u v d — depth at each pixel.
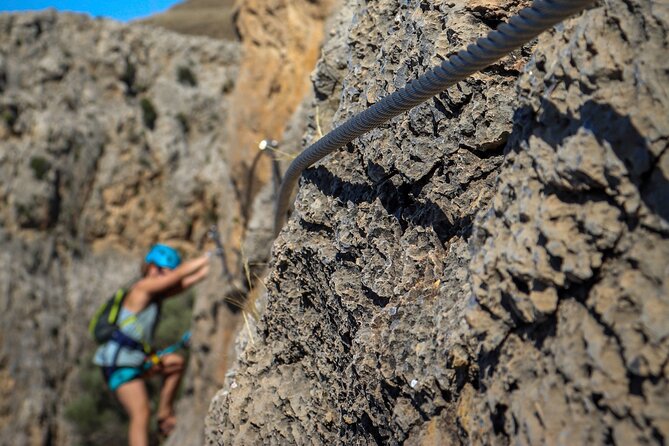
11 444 22.91
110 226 29.00
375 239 2.42
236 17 10.44
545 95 1.73
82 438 23.45
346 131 2.34
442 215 2.22
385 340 2.12
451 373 1.83
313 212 2.82
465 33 2.31
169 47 32.19
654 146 1.44
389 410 2.08
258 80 9.61
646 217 1.42
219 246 7.05
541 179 1.65
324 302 2.66
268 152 7.00
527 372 1.57
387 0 3.03
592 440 1.36
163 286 6.93
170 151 30.31
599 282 1.47
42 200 27.12
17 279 25.27
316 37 8.55
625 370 1.36
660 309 1.34
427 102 2.38
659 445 1.27
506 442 1.59
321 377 2.59
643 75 1.50
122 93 30.69
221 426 2.93
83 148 28.94
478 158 2.21
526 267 1.60
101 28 31.42
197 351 11.40
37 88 29.27
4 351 23.89
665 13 1.52
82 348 25.84
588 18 1.66
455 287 1.98
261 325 3.01
